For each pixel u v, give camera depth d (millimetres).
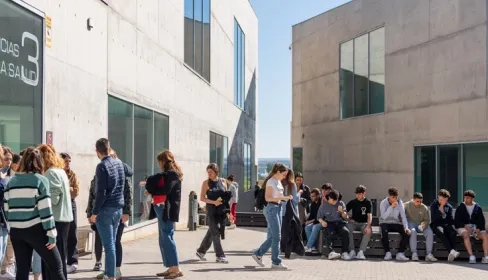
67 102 9969
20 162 5773
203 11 22688
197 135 21375
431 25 20062
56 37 9562
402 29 21969
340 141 27625
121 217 7457
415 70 21094
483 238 12117
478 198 17703
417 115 20953
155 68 15586
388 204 12602
